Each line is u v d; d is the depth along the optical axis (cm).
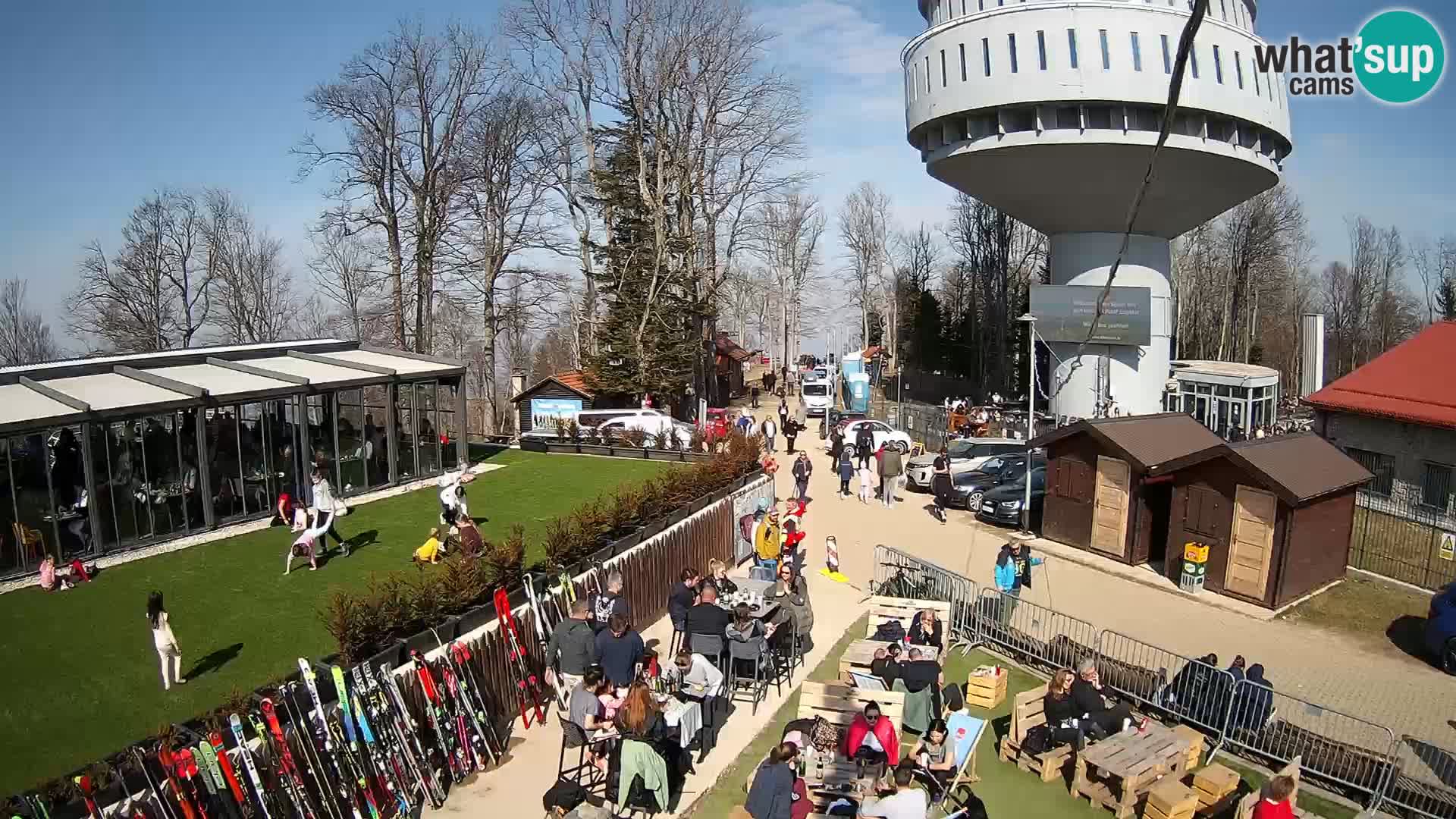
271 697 1040
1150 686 1373
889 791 1005
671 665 1489
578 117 4612
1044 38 3512
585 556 1623
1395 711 1416
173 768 871
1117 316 4016
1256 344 7588
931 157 4072
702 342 5066
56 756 998
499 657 1295
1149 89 3478
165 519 1894
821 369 6512
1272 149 3953
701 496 2141
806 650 1603
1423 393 2695
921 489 3069
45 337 7425
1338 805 1111
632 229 4641
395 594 1230
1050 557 2259
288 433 2194
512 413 5200
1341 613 1852
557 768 1188
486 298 4800
